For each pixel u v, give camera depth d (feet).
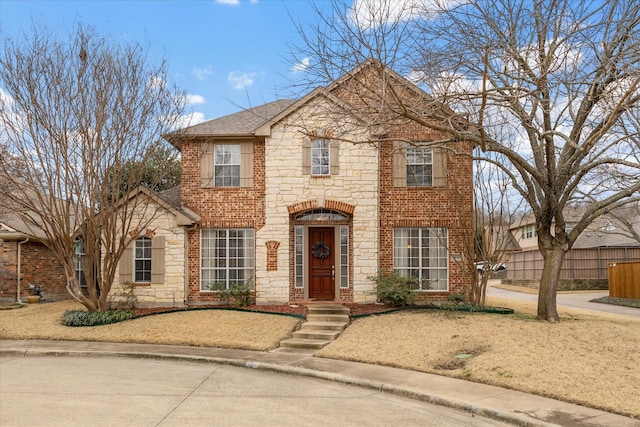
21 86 48.96
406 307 55.77
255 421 24.52
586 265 111.55
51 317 55.57
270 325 49.67
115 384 31.89
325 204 60.03
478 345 38.73
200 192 62.39
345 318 50.78
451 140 42.63
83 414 25.12
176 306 60.08
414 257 61.11
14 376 34.12
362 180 60.34
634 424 23.98
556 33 39.75
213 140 62.69
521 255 129.18
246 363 38.22
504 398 28.27
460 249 58.44
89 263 54.03
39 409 25.90
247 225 61.72
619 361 33.09
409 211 61.00
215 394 29.78
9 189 53.01
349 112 42.91
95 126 51.37
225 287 61.77
